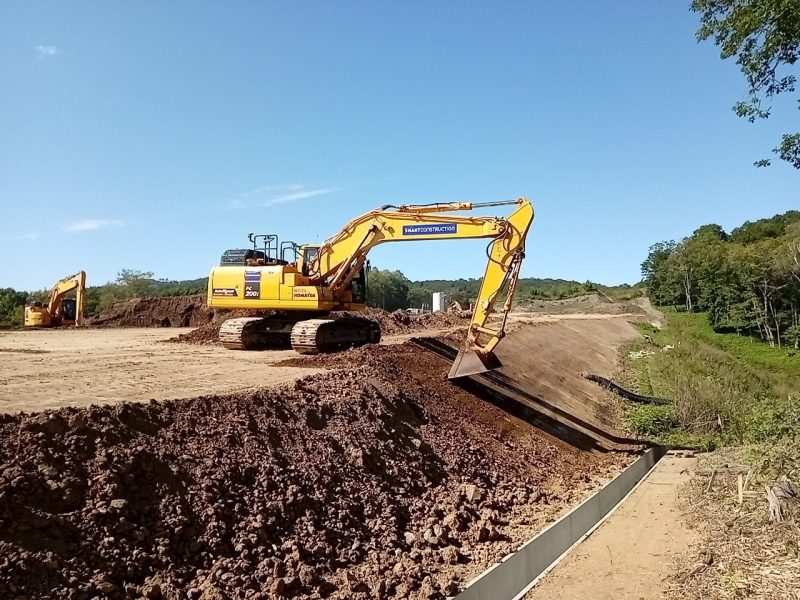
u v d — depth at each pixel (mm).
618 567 9289
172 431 8250
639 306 90938
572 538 10656
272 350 20344
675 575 8406
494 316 45188
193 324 43656
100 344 22578
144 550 6215
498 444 14492
